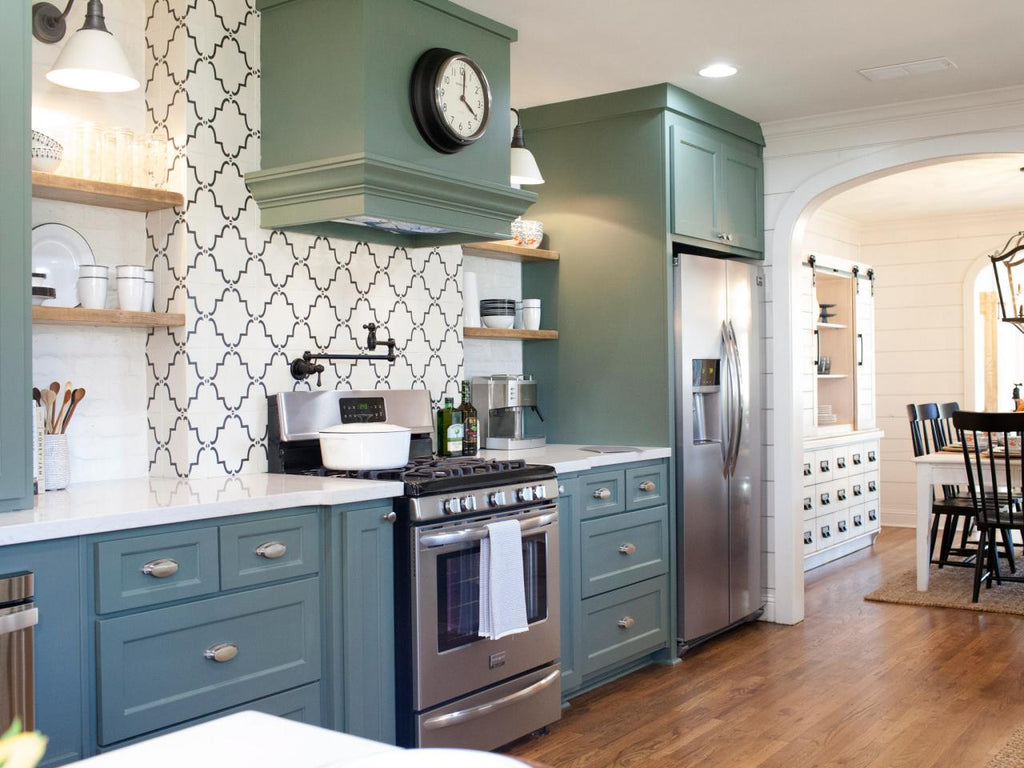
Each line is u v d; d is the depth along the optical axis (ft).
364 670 9.18
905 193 22.71
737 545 15.30
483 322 14.10
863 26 11.73
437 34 10.63
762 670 13.51
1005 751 10.36
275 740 3.29
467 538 9.86
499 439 13.47
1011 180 21.33
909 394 26.66
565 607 11.99
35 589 6.87
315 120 10.09
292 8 10.28
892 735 10.90
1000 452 18.19
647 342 14.17
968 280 25.80
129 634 7.41
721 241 15.15
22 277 7.48
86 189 8.93
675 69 13.25
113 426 9.88
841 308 23.91
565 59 12.80
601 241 14.58
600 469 12.60
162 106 10.02
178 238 9.82
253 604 8.34
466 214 11.05
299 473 10.40
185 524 7.85
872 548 23.11
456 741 9.87
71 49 8.43
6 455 7.36
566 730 11.30
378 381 11.91
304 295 10.99
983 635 15.03
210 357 9.98
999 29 11.91
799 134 16.03
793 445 16.17
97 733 7.26
